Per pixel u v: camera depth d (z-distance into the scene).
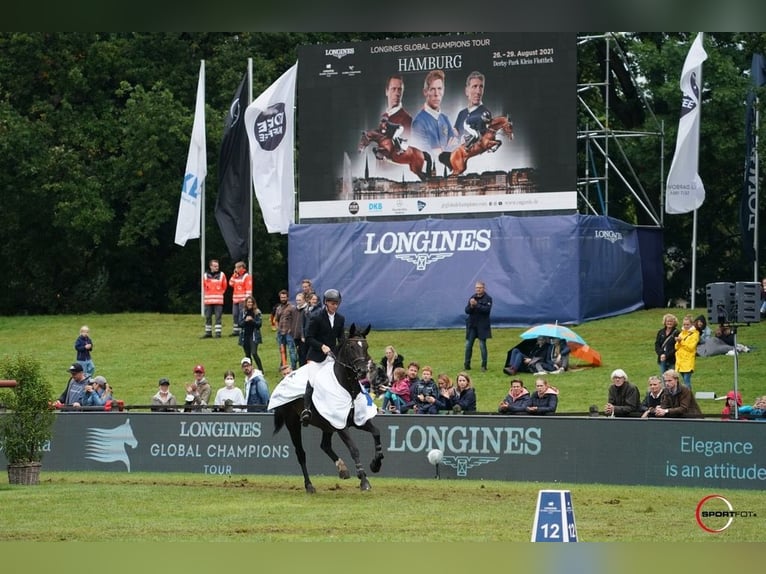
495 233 35.94
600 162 48.44
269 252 49.22
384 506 15.74
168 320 41.84
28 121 48.78
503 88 36.16
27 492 17.53
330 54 37.78
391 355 25.84
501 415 19.81
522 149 36.00
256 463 21.17
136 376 32.66
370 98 37.44
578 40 39.34
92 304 52.19
